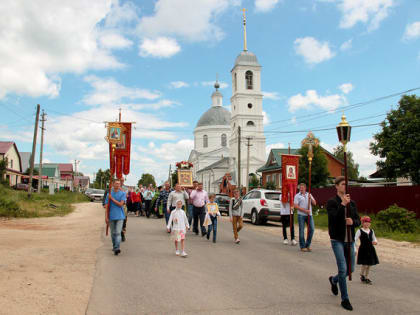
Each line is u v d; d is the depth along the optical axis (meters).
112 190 9.25
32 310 4.94
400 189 19.58
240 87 61.00
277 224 20.11
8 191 29.50
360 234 7.00
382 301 5.76
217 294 5.91
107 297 5.65
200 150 83.06
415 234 14.54
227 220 21.73
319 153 34.22
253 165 60.00
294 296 5.91
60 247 10.02
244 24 62.69
